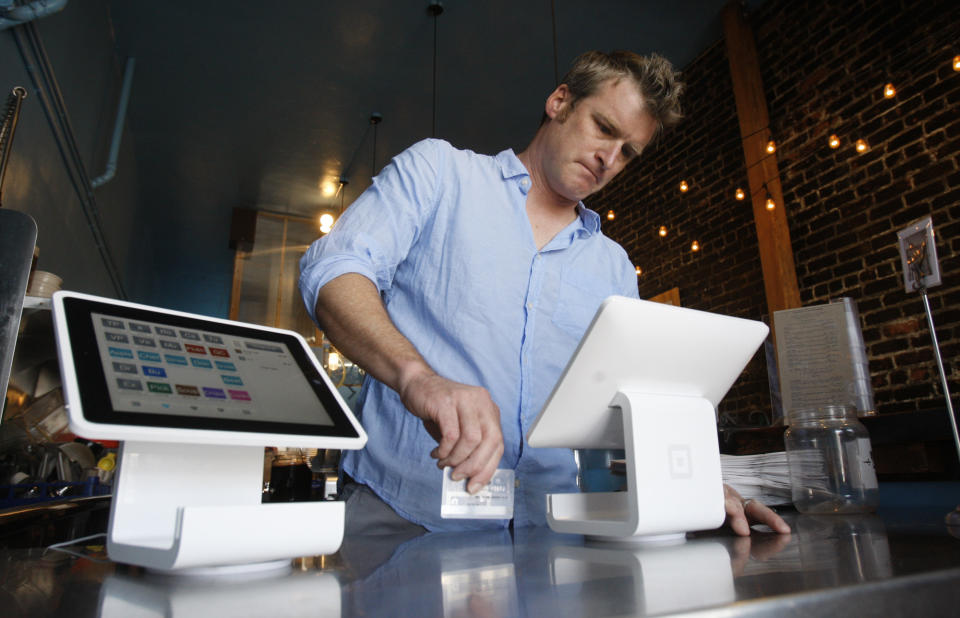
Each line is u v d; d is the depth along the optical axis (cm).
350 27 446
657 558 55
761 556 54
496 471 75
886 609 39
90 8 372
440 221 117
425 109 539
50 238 337
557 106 127
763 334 78
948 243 307
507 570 50
